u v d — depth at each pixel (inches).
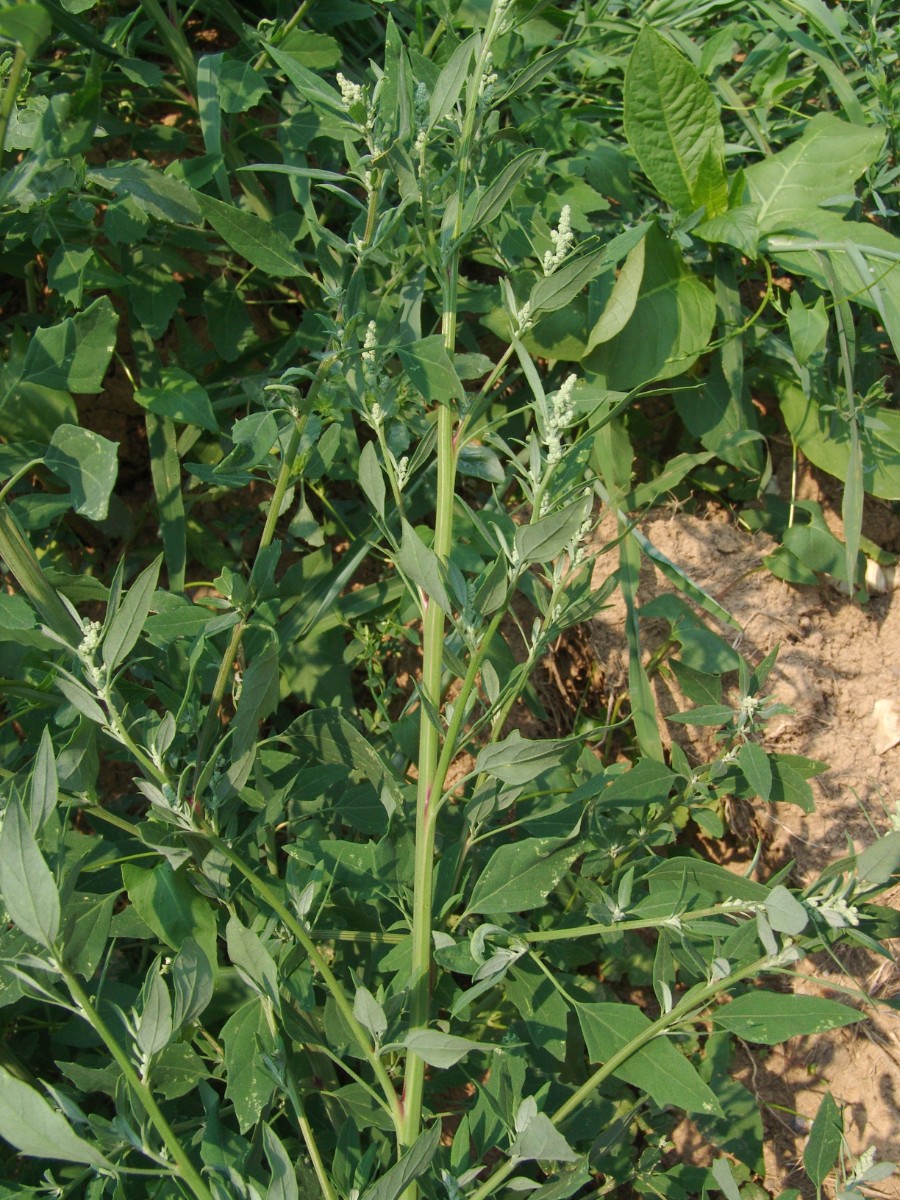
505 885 62.8
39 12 44.3
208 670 73.4
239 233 61.0
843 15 103.8
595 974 90.4
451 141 75.3
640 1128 83.7
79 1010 47.9
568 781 80.7
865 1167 60.4
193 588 99.4
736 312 94.6
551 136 96.0
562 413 55.2
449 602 53.9
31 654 69.2
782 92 101.1
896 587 93.4
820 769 74.9
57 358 62.0
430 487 94.5
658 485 91.2
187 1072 61.9
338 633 91.4
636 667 86.7
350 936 66.2
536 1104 55.2
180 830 58.7
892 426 92.1
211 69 86.2
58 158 72.2
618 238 58.8
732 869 91.6
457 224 60.6
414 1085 58.3
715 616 90.9
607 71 104.6
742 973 57.3
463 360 66.2
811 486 97.5
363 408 61.4
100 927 59.6
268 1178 60.7
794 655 90.5
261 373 94.7
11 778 62.7
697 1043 85.5
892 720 89.6
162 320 89.4
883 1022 83.7
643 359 89.7
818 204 93.4
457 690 91.5
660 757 85.3
